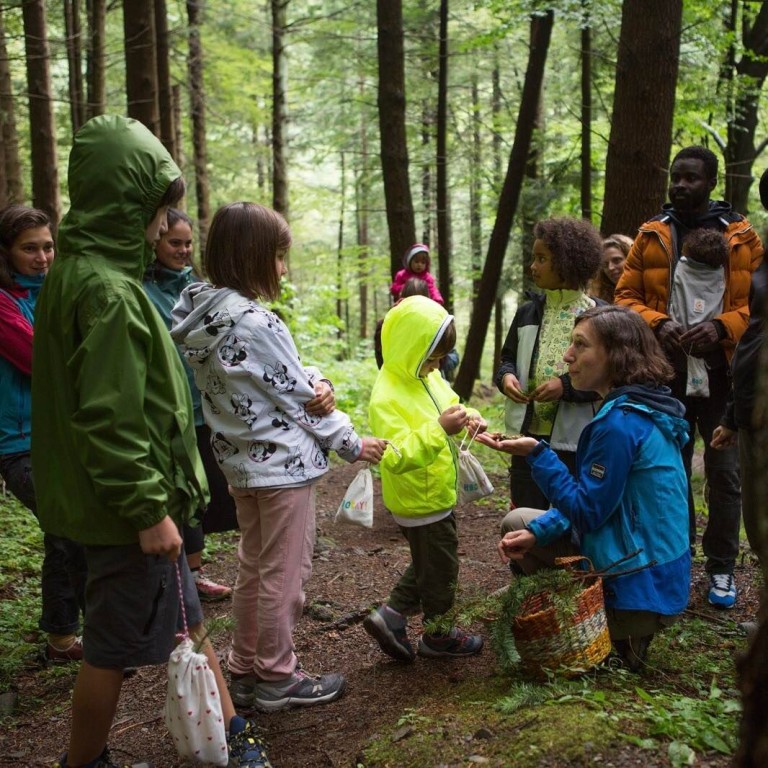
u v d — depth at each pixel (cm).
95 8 1105
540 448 307
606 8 895
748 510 335
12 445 365
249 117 1912
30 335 362
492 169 1861
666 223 416
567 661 280
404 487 331
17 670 379
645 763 226
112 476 227
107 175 239
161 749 304
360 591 477
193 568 455
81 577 337
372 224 2345
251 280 293
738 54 1244
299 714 316
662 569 295
